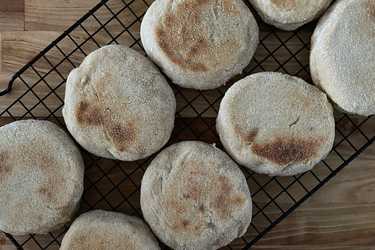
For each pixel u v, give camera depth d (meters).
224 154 0.35
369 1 0.35
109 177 0.38
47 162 0.35
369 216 0.38
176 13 0.35
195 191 0.35
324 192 0.38
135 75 0.35
